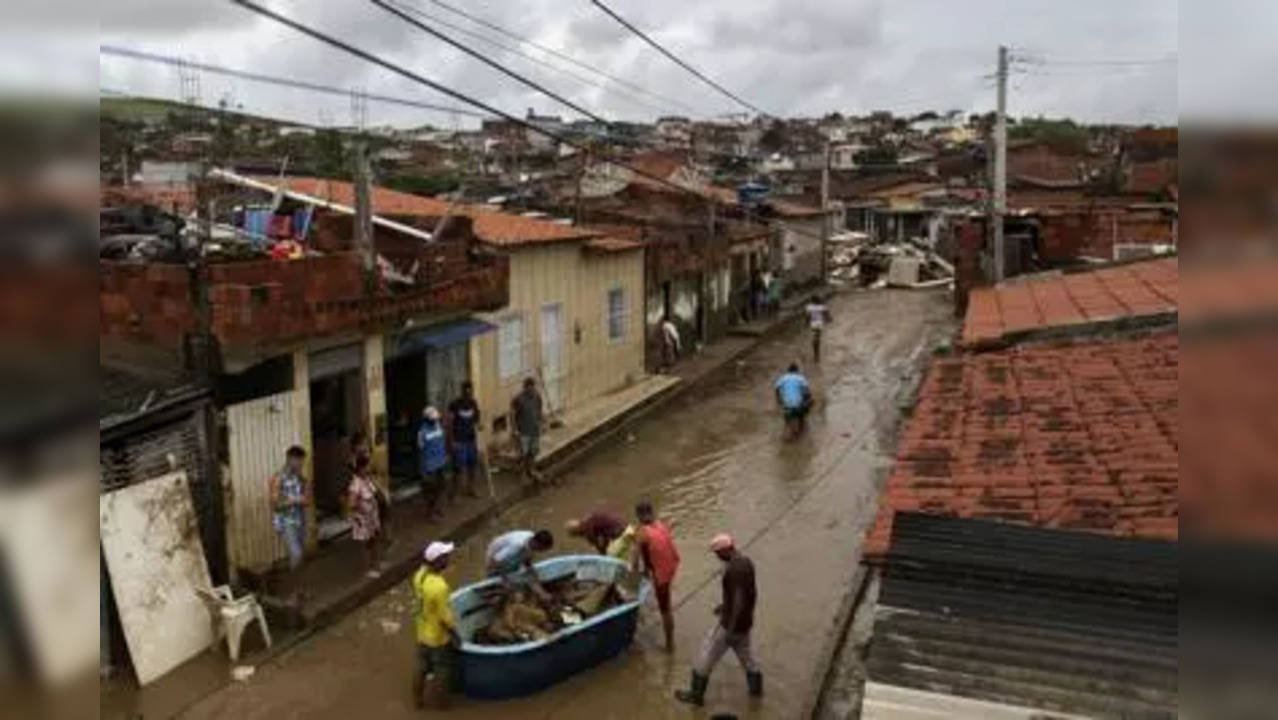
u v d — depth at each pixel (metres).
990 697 5.00
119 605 11.84
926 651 5.30
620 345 26.95
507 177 40.59
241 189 20.59
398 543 15.96
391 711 11.52
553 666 11.95
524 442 19.59
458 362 19.50
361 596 14.22
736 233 36.91
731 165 65.00
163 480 12.52
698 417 25.59
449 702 11.71
